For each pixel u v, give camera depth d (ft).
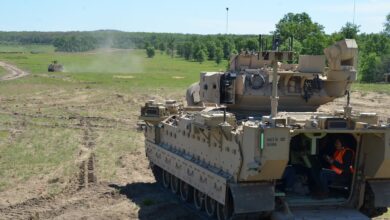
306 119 55.36
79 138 124.06
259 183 55.01
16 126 143.74
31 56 632.38
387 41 359.46
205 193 62.75
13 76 326.24
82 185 80.89
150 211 68.08
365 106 181.06
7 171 89.04
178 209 68.90
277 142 52.03
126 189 78.95
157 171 83.05
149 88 256.32
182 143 71.51
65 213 67.26
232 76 69.46
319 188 59.47
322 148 61.52
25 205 70.38
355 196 59.11
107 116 166.61
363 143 58.54
